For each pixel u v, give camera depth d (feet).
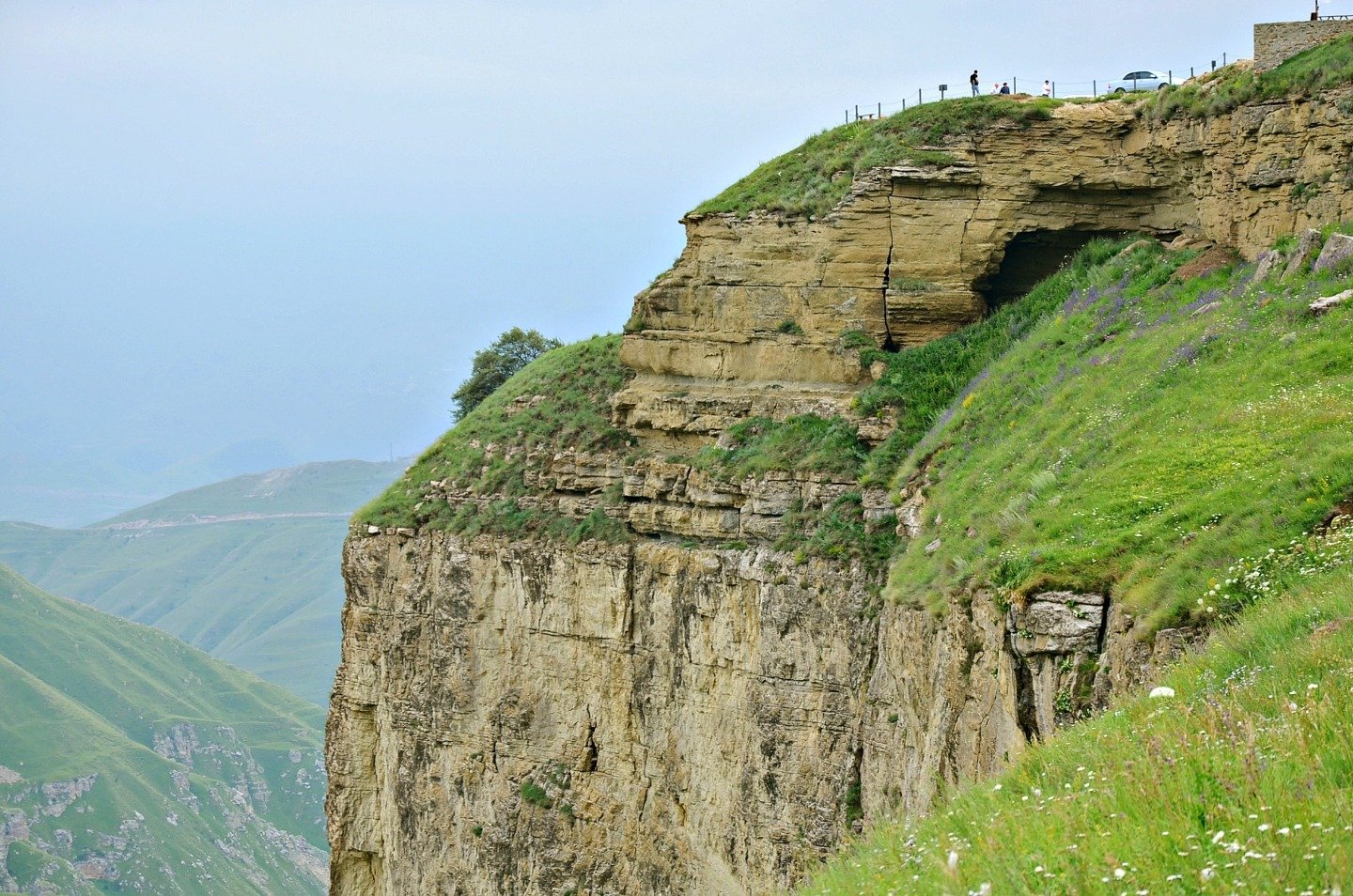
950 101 183.21
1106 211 175.01
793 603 163.12
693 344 193.67
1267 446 101.65
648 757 185.47
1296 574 81.00
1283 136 149.28
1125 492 106.63
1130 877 46.32
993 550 117.29
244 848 629.10
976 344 172.86
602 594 190.49
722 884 172.14
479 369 336.70
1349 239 124.88
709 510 180.45
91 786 603.26
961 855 55.42
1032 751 74.84
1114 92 179.73
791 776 162.30
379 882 229.45
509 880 199.11
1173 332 135.13
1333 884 43.01
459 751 208.74
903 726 139.95
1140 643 88.28
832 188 184.65
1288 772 51.65
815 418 177.47
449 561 211.82
